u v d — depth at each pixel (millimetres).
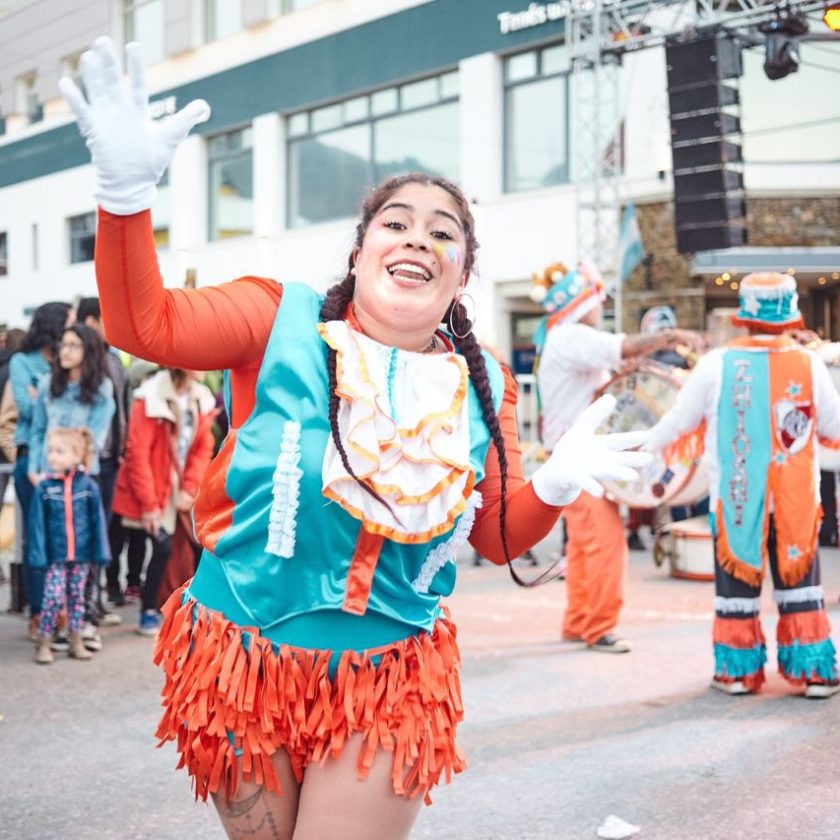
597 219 13516
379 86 18344
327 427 2076
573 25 12820
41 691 5277
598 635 6055
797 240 14664
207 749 2104
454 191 2217
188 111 1852
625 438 2154
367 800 2061
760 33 11047
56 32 24938
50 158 25297
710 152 10953
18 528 7438
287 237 19750
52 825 3564
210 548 2139
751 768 4062
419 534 2082
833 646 5098
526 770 4043
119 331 1928
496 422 2264
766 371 5098
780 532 5070
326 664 2078
